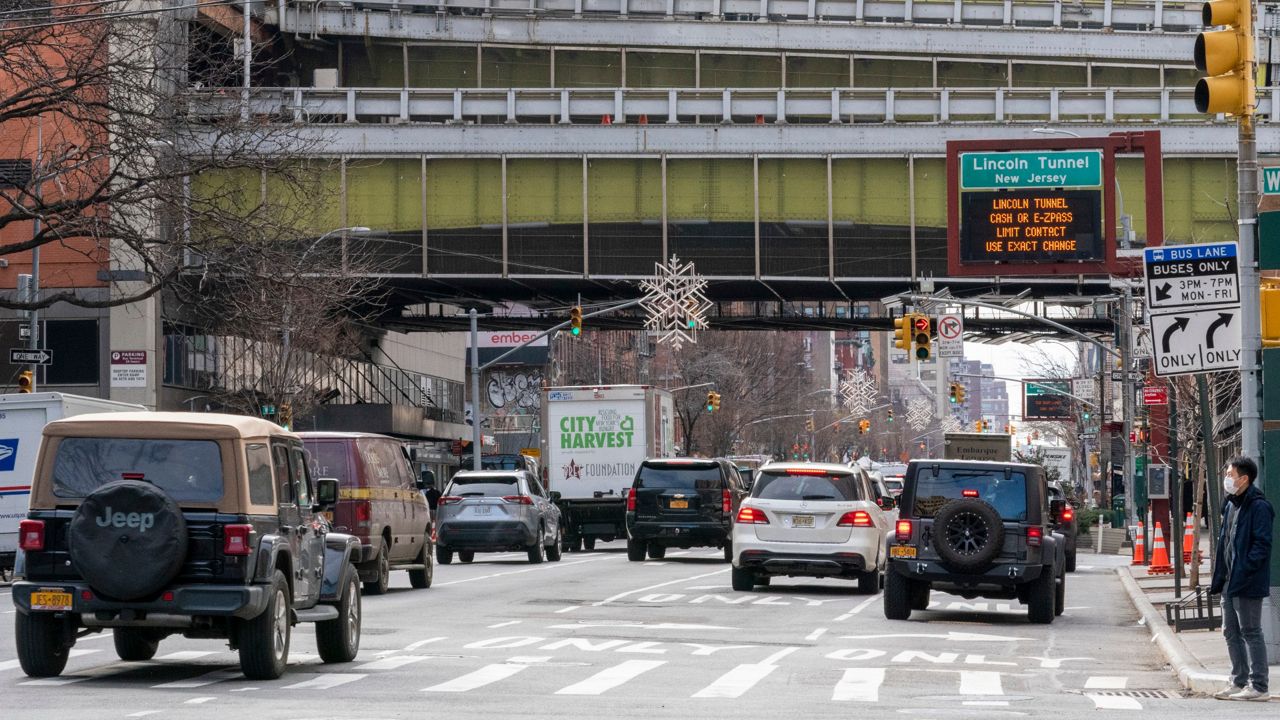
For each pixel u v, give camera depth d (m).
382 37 102.81
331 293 82.19
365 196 93.62
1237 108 25.33
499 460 103.38
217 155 59.69
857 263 93.31
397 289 99.50
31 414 49.84
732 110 94.62
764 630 33.56
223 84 85.31
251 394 84.00
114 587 21.95
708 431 164.62
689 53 105.31
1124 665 28.12
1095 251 62.91
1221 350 25.47
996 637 33.28
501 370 152.38
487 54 105.00
